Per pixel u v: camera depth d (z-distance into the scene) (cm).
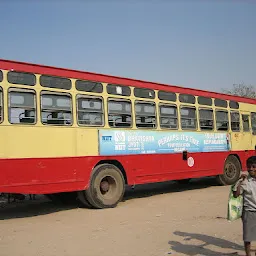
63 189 974
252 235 539
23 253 643
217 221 861
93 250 649
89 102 1055
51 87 976
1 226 870
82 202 1079
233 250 634
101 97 1084
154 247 659
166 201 1187
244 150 1602
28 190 908
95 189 1045
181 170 1305
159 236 735
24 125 915
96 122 1065
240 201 554
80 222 888
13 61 913
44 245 689
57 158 968
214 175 1460
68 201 1184
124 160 1127
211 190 1417
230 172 1540
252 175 557
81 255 622
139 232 771
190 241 694
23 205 1198
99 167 1062
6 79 896
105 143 1079
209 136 1434
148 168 1194
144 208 1065
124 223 865
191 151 1352
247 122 1638
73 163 1000
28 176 911
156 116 1237
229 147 1523
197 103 1398
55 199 1173
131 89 1169
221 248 646
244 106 1628
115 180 1101
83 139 1027
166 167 1252
